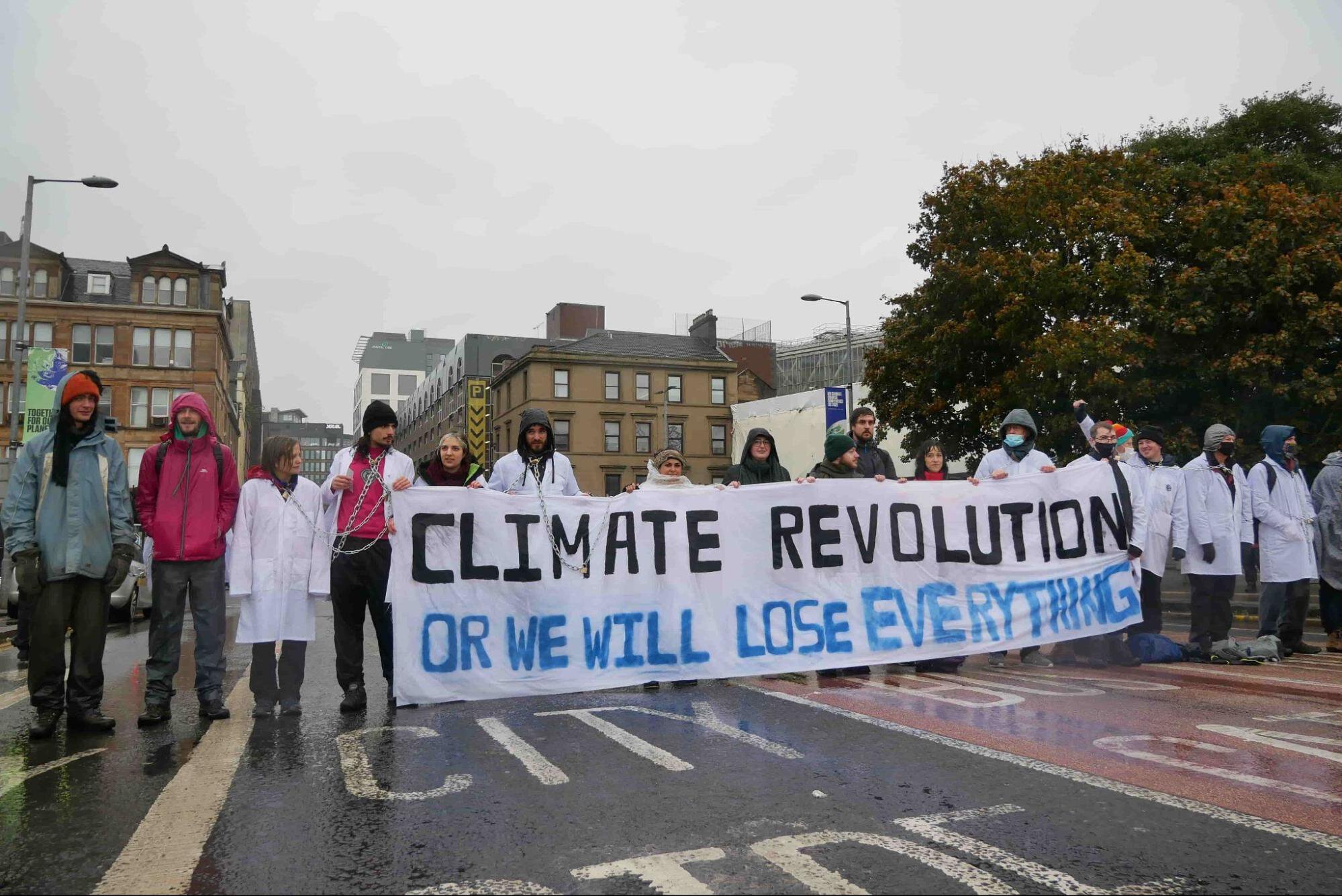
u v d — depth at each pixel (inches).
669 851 123.9
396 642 233.0
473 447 2437.3
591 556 259.3
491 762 172.1
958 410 911.0
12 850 127.3
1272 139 964.6
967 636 291.0
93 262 2209.6
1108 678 270.7
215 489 221.8
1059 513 307.0
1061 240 792.9
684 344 2498.8
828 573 282.4
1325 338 686.5
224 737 197.3
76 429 210.1
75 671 206.2
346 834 132.1
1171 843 126.5
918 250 917.2
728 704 230.8
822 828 133.0
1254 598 674.8
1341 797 146.9
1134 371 749.9
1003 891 109.9
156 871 118.8
